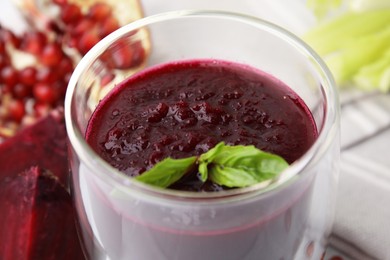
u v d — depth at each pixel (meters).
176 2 0.46
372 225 0.36
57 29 0.46
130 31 0.31
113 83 0.31
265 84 0.31
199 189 0.27
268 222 0.27
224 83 0.30
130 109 0.29
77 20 0.46
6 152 0.37
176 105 0.29
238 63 0.31
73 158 0.28
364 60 0.43
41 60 0.45
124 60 0.31
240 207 0.26
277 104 0.30
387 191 0.37
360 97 0.43
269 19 0.46
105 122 0.29
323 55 0.44
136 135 0.28
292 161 0.28
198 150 0.27
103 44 0.30
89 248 0.31
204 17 0.31
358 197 0.37
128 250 0.28
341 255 0.35
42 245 0.33
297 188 0.27
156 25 0.31
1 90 0.45
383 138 0.40
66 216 0.34
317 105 0.29
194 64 0.31
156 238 0.27
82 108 0.29
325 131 0.27
